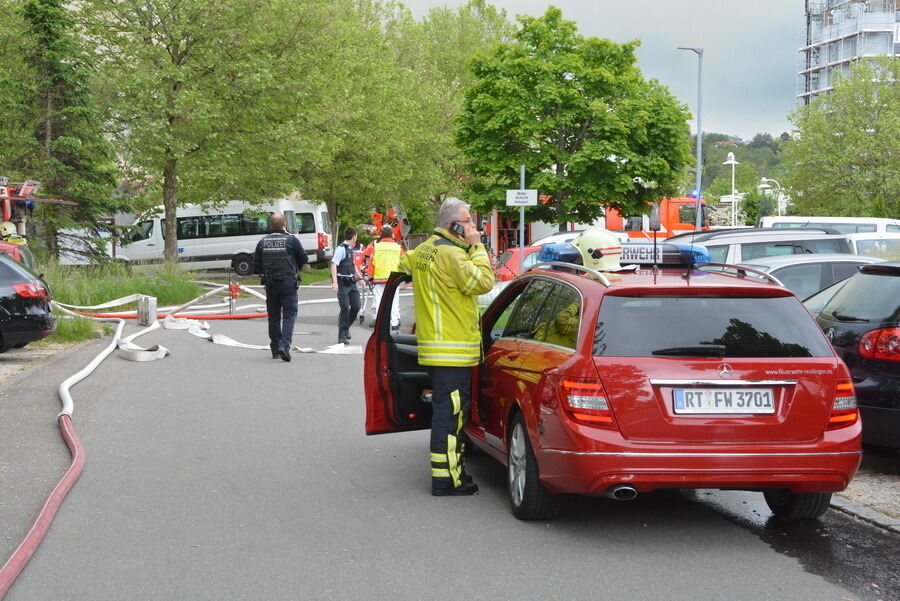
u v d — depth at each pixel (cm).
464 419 688
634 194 3588
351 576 506
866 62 6575
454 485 681
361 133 4166
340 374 1273
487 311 753
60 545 557
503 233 4306
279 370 1309
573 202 3506
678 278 606
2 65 3033
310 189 4172
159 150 3200
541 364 596
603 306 573
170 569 516
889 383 735
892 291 767
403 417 724
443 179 5119
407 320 2058
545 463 577
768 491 632
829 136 6544
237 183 3484
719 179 14788
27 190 2475
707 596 477
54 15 2880
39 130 2933
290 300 1402
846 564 529
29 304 1355
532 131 3472
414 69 5356
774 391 556
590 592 482
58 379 1202
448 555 543
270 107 3516
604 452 543
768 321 576
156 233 4166
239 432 899
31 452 797
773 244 1620
